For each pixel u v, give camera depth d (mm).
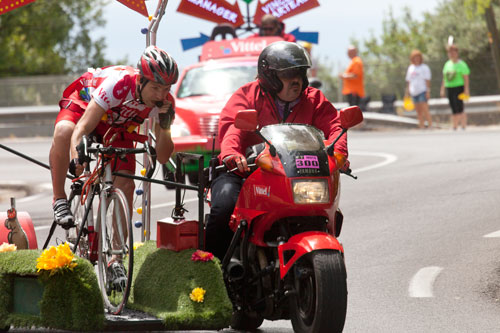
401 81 61375
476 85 59594
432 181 28172
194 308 11484
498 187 25766
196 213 24500
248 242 11852
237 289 12055
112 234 12586
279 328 13695
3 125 64562
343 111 11781
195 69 32438
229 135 12258
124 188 13523
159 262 12227
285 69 12156
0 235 13742
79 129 12672
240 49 34875
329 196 11336
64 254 11414
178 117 29453
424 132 49031
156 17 15188
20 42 89062
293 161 11336
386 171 31500
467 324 13445
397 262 17969
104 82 12797
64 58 90188
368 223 22141
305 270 11133
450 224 21359
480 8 52531
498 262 17422
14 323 11734
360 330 13242
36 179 36281
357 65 53656
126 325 11398
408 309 14484
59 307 11477
